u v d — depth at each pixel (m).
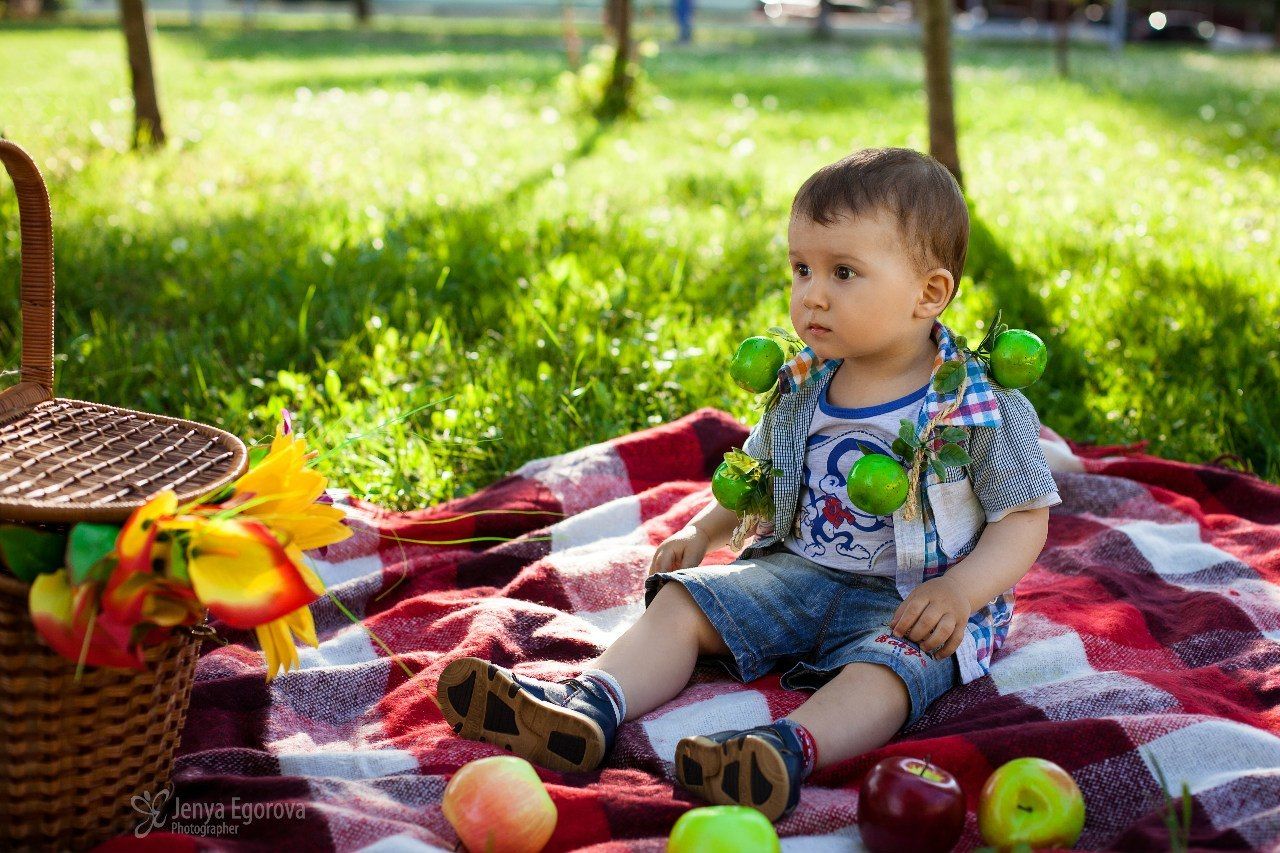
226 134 8.65
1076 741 2.01
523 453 3.54
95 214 5.79
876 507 2.15
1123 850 1.80
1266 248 5.60
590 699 2.10
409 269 4.96
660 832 1.89
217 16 27.48
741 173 7.64
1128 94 13.30
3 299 4.48
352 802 1.91
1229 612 2.52
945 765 2.00
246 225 5.73
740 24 28.72
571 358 4.09
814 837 1.89
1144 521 3.05
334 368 4.05
